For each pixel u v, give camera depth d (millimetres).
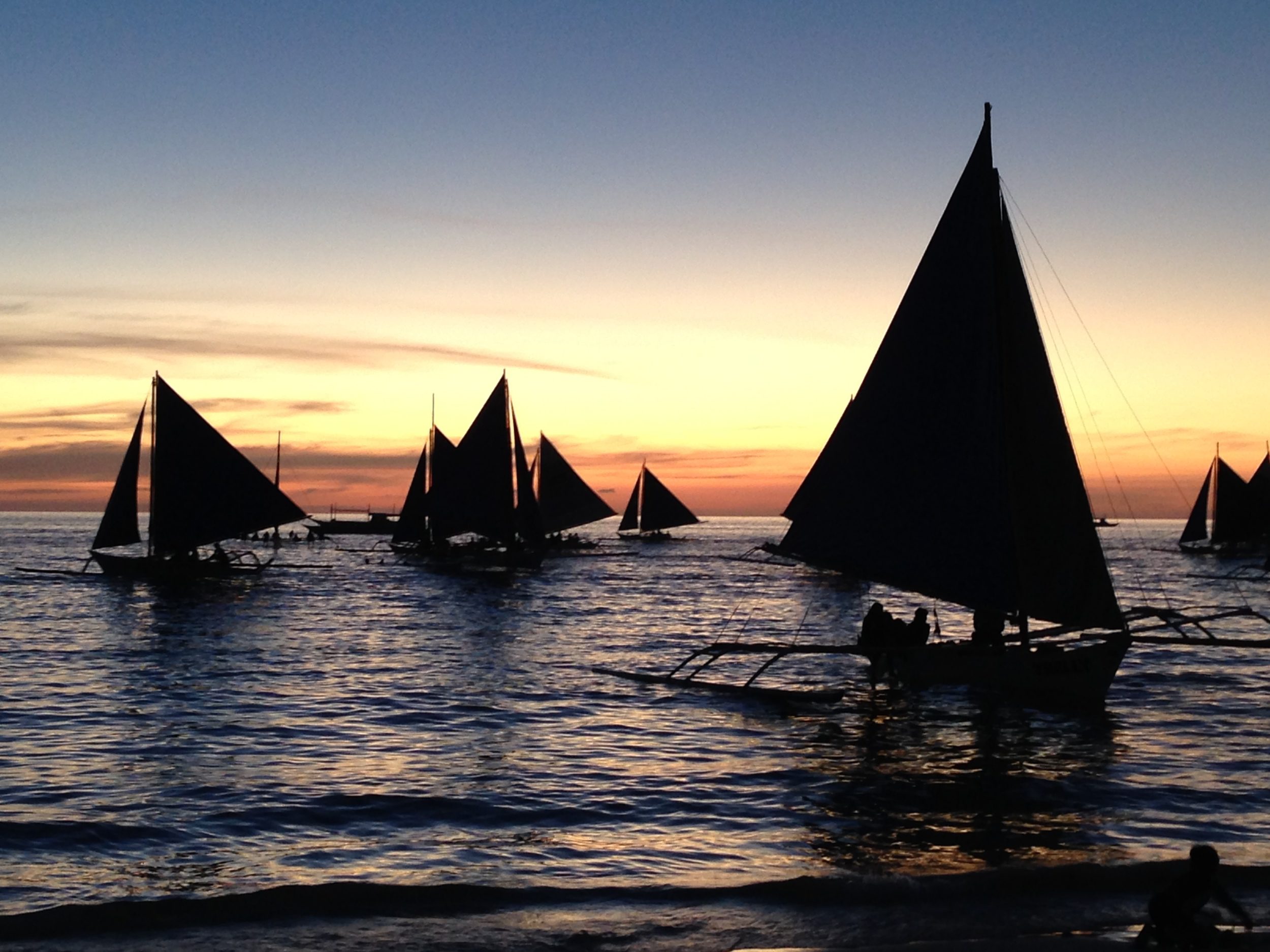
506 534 88688
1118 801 19469
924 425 29828
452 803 19234
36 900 14242
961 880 14352
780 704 30203
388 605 66125
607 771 21844
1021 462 28438
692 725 27047
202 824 17859
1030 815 18516
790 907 13734
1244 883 14469
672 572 107125
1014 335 28469
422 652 43062
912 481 30062
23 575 79750
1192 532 142500
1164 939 12078
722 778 21312
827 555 31516
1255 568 114625
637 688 32938
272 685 33594
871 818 18375
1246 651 43344
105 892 14570
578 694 31922
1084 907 13633
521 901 14008
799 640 50125
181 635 48312
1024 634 28531
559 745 24469
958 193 29156
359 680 34906
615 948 12484
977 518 28969
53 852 16281
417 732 26031
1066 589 27938
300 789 20203
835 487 31469
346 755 23297
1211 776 21375
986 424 28734
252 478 70375
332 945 12500
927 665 29859
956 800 19547
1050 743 24844
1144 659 40719
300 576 88000
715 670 38188
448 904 13906
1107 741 25031
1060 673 28469
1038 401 28141
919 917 13336
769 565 121062
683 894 14172
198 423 70625
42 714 28047
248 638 47562
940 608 68875
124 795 19594
